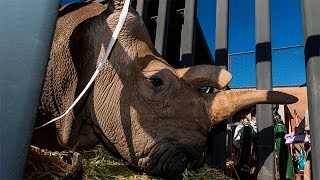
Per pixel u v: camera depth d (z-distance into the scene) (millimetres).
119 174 2260
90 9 2541
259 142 2900
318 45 2508
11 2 935
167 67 2229
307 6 2607
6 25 920
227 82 2146
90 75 2254
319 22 2539
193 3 3803
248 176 4477
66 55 2281
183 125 2104
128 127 2146
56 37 2354
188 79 2219
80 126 2369
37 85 919
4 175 854
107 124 2209
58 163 1883
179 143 2084
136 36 2332
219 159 3150
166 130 2104
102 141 2354
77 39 2316
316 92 2453
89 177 2113
